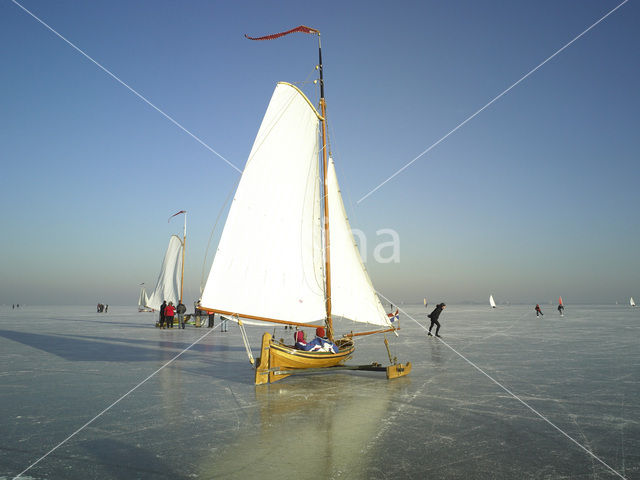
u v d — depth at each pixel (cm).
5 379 1078
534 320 4191
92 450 558
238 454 542
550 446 568
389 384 1010
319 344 1124
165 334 2561
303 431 638
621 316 5184
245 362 1392
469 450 554
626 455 534
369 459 523
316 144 1301
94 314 6550
